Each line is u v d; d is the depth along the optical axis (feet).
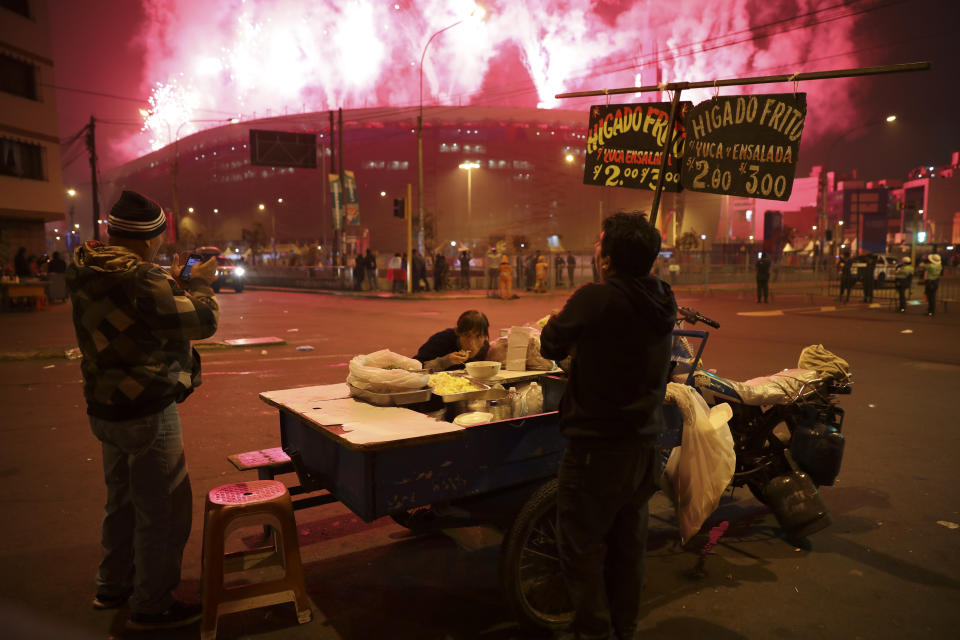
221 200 458.50
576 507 7.99
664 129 14.89
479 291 99.04
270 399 11.50
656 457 8.23
